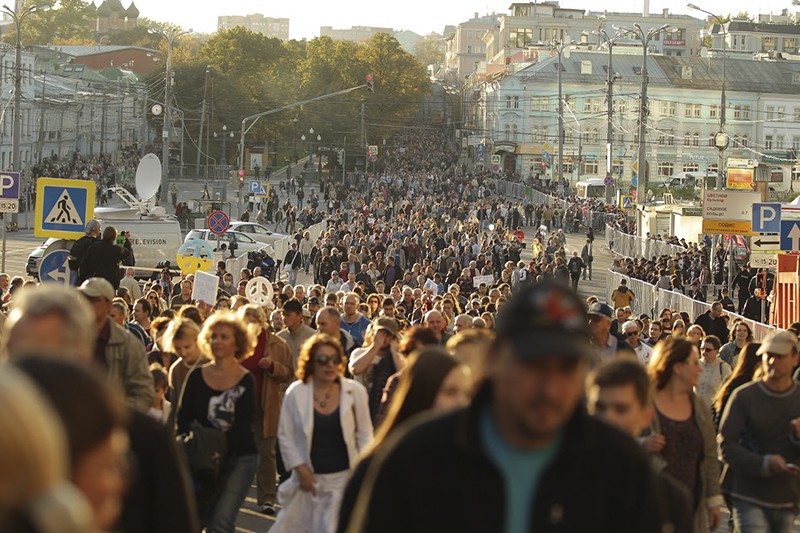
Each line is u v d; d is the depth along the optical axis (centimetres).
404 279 9250
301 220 18775
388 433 1532
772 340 2195
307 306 5269
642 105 18738
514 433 922
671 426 1988
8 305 4919
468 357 1722
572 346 876
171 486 1337
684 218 16475
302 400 2266
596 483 943
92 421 805
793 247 7600
